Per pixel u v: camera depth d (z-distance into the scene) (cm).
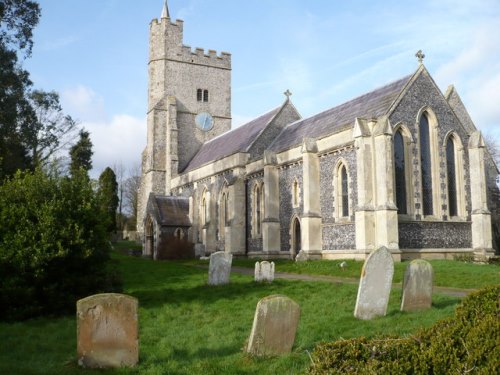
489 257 2769
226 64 6162
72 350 1098
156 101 5822
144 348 1105
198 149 5897
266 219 3691
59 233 1546
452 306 1434
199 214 4916
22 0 3397
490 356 617
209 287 2017
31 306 1479
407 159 3003
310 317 1352
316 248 3238
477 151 3117
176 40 5922
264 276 2073
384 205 2767
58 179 1709
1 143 3294
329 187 3228
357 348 653
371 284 1323
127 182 11200
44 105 4128
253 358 959
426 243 2969
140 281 2339
